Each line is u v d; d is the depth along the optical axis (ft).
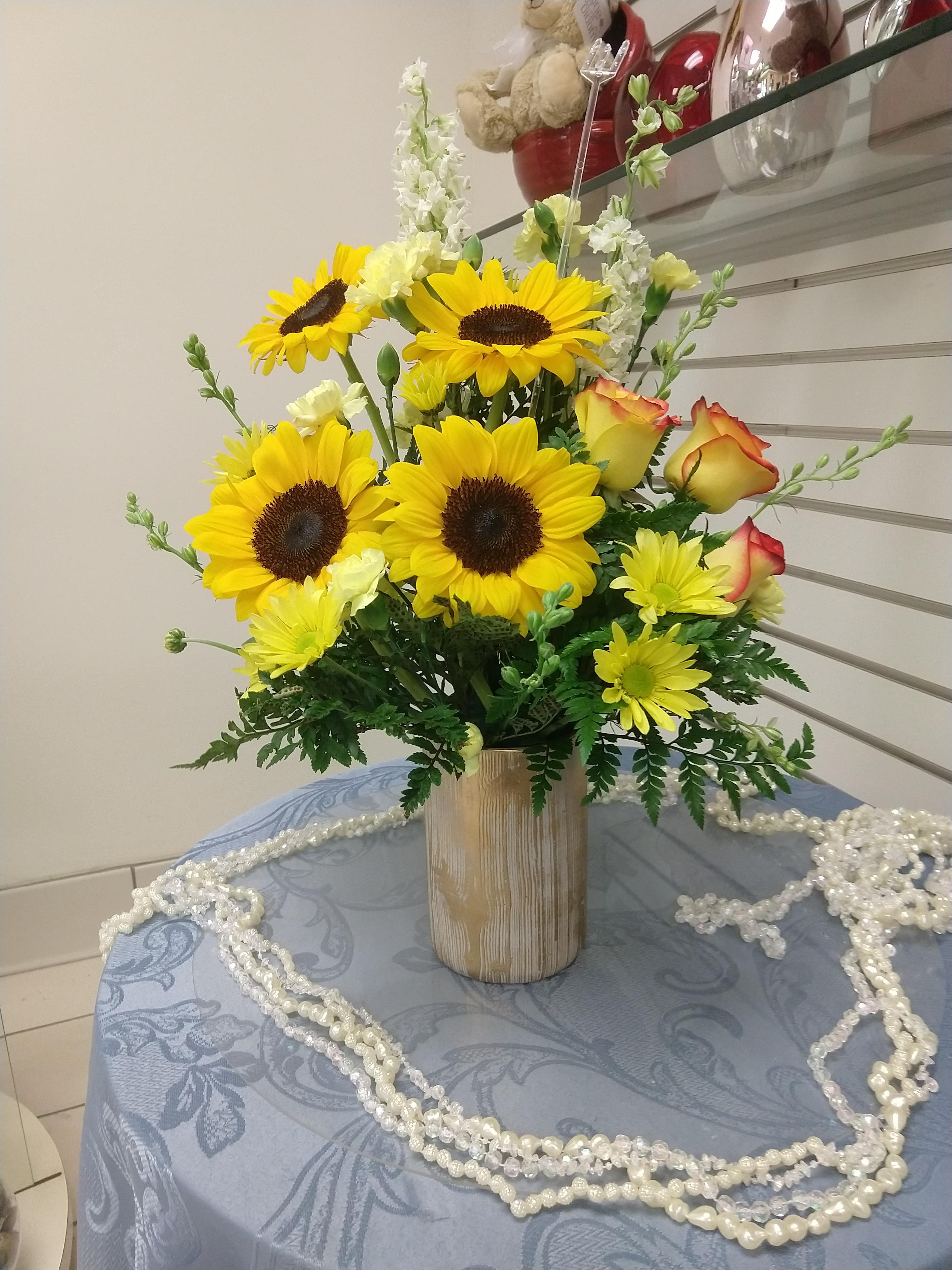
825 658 3.19
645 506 1.77
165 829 5.02
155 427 4.45
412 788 1.48
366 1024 1.75
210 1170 1.44
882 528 2.86
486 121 3.28
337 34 4.30
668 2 3.43
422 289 1.59
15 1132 3.48
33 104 3.91
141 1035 1.76
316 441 1.54
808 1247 1.27
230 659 4.87
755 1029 1.72
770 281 3.18
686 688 1.36
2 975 4.85
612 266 1.74
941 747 2.77
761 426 3.33
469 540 1.40
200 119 4.16
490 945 1.84
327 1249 1.30
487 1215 1.35
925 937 1.98
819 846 2.31
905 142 2.11
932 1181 1.37
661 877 2.27
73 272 4.13
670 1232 1.32
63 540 4.43
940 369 2.58
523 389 1.76
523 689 1.36
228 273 4.39
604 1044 1.69
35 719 4.62
